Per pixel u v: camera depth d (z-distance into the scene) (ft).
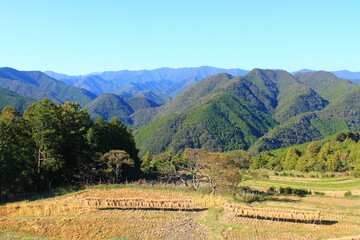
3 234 75.25
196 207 105.91
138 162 226.17
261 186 216.33
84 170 158.92
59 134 154.30
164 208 103.24
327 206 129.59
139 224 86.89
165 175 172.14
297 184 221.05
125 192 126.11
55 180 152.05
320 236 83.05
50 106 161.79
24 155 134.41
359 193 177.27
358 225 94.48
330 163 274.77
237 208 100.27
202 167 148.66
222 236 79.56
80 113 181.88
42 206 100.17
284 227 90.17
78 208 99.09
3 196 122.31
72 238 75.20
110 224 85.81
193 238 78.38
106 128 199.31
